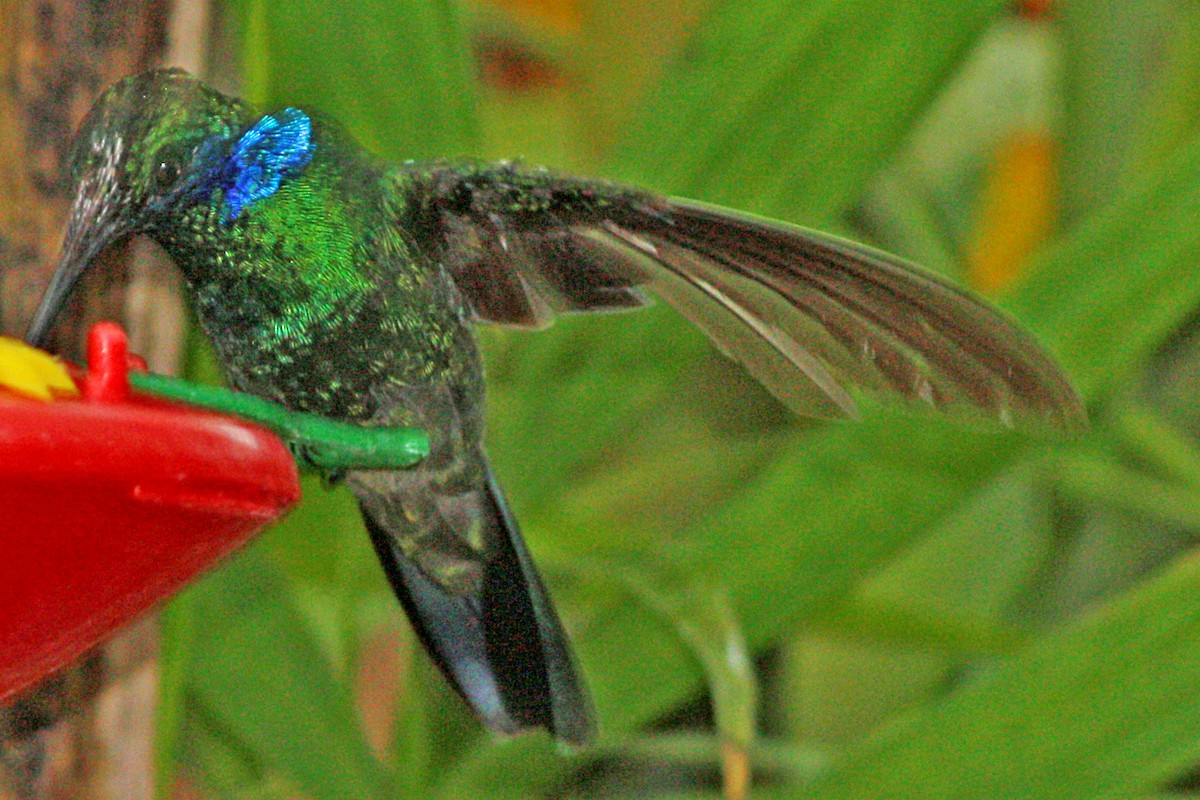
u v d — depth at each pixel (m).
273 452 2.09
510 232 2.15
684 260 2.14
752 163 2.20
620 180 2.20
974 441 2.21
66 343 2.16
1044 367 2.12
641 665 2.21
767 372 2.14
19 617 2.08
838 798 2.20
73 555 2.08
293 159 2.14
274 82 2.19
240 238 2.13
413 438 2.12
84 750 2.16
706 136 2.20
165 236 2.13
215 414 2.09
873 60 2.20
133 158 2.12
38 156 2.15
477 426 2.15
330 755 2.20
